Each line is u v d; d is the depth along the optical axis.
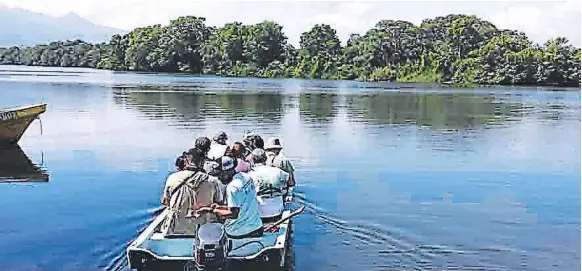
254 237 7.41
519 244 8.80
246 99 38.56
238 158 8.73
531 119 29.08
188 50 90.12
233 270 6.83
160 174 13.48
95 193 11.64
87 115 25.88
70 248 8.43
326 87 60.19
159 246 7.25
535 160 16.19
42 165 14.52
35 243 8.63
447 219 9.99
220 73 89.25
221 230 6.85
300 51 88.81
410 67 83.75
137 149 16.86
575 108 36.84
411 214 10.23
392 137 20.69
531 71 73.62
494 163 15.59
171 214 7.46
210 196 7.38
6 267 7.74
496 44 76.88
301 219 9.77
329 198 11.27
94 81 58.34
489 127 24.94
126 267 7.73
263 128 22.67
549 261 8.16
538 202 11.38
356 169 14.31
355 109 32.84
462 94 52.22
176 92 43.84
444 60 81.38
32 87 46.12
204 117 26.19
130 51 91.44
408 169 14.43
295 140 19.34
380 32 87.50
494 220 10.02
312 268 7.67
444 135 21.69
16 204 10.82
